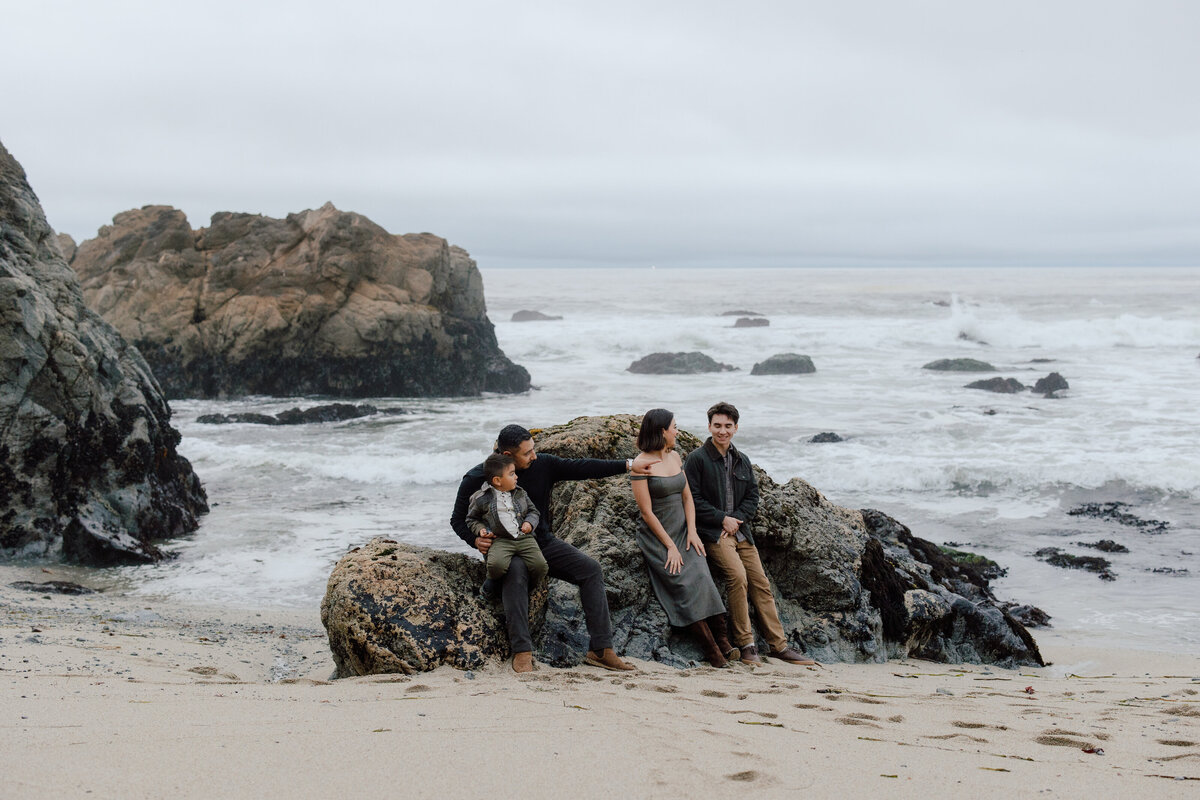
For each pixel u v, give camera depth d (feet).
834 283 398.83
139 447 56.95
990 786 11.38
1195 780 11.85
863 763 12.33
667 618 23.07
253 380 121.29
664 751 12.50
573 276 609.42
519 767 11.46
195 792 9.96
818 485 69.72
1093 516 61.41
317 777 10.72
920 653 29.09
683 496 23.29
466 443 87.71
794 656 24.39
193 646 26.53
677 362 137.28
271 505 64.59
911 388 117.91
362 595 19.80
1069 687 22.95
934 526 59.93
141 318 121.90
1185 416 93.61
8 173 63.98
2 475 51.29
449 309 132.67
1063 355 148.87
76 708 13.66
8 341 52.13
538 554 20.29
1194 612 43.52
